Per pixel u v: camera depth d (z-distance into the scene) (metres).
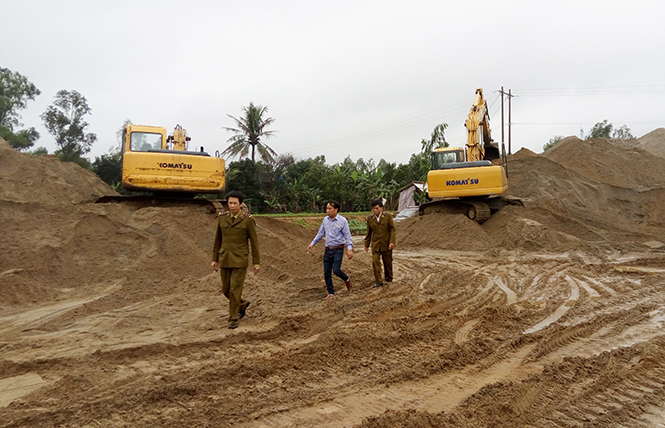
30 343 5.22
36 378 4.31
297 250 11.17
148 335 5.58
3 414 3.45
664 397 3.93
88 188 15.81
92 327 5.93
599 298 7.97
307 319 6.17
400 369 4.50
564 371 4.46
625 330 6.02
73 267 8.60
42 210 9.75
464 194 17.94
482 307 7.22
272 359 4.69
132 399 3.70
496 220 18.09
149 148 13.79
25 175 13.21
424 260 13.42
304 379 4.26
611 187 25.39
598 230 18.64
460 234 16.88
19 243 8.53
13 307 6.94
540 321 6.44
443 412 3.48
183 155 13.15
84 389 3.95
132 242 9.71
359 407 3.70
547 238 15.96
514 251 15.30
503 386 3.97
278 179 41.19
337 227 7.64
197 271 9.30
